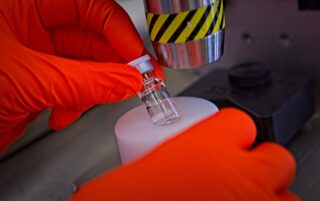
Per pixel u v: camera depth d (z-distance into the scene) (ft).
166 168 1.12
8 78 1.52
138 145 1.50
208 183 1.09
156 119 1.57
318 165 1.86
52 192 2.05
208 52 1.45
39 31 1.85
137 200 1.06
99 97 1.61
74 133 2.44
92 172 2.10
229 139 1.24
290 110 2.02
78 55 1.97
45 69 1.55
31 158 2.29
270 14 2.32
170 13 1.37
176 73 2.72
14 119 1.65
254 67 2.33
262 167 1.16
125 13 1.79
